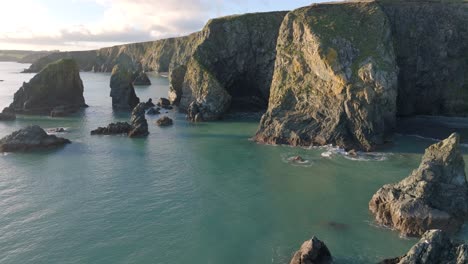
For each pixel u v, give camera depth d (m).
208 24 130.88
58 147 81.12
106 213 49.53
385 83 78.19
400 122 95.12
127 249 41.03
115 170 66.50
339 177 61.50
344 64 82.88
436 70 97.50
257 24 126.25
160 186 58.84
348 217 47.59
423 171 46.06
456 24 97.44
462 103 95.00
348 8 96.75
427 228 42.22
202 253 40.25
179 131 97.62
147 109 131.25
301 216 48.19
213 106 111.19
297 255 37.44
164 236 43.69
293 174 63.41
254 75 128.12
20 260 39.19
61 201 53.34
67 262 38.78
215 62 126.75
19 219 47.88
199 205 51.81
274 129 86.38
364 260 38.12
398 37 98.19
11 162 70.62
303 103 88.25
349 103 79.31
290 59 96.00
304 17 96.25
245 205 51.69
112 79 135.88
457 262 31.52
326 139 80.25
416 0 101.06
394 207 44.69
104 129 94.69
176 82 138.00
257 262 38.62
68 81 133.00
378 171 63.97
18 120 111.94
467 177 59.47
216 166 68.31
